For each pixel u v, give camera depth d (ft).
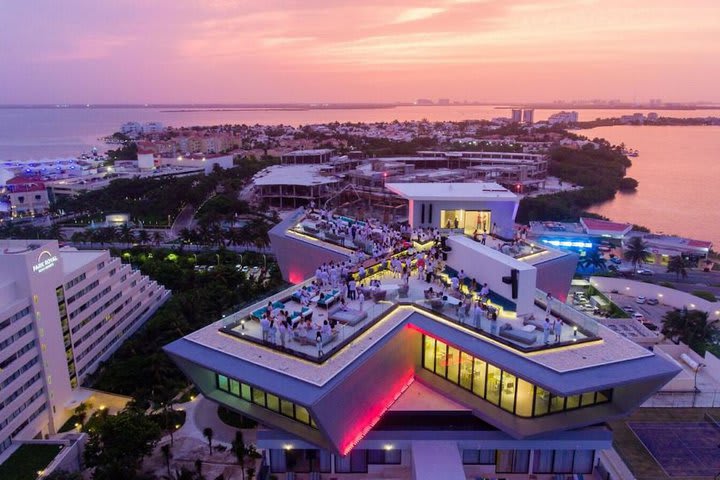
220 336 141.90
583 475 153.58
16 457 174.29
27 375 192.24
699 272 417.28
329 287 173.37
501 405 143.23
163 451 167.43
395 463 152.05
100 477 156.04
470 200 238.27
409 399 153.79
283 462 152.66
